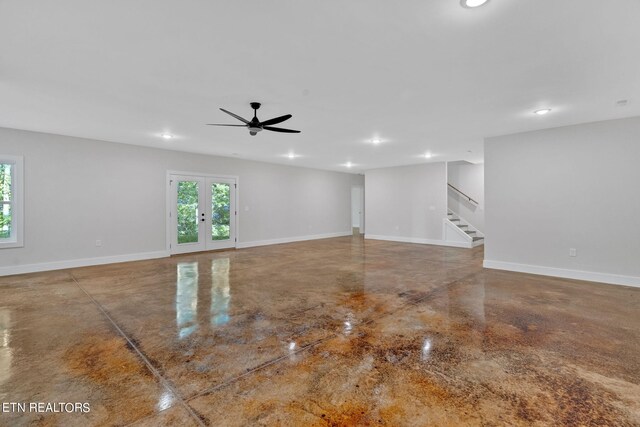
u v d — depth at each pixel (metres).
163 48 2.56
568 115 4.36
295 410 1.83
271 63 2.83
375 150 7.12
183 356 2.47
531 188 5.28
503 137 5.55
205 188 7.76
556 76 3.08
